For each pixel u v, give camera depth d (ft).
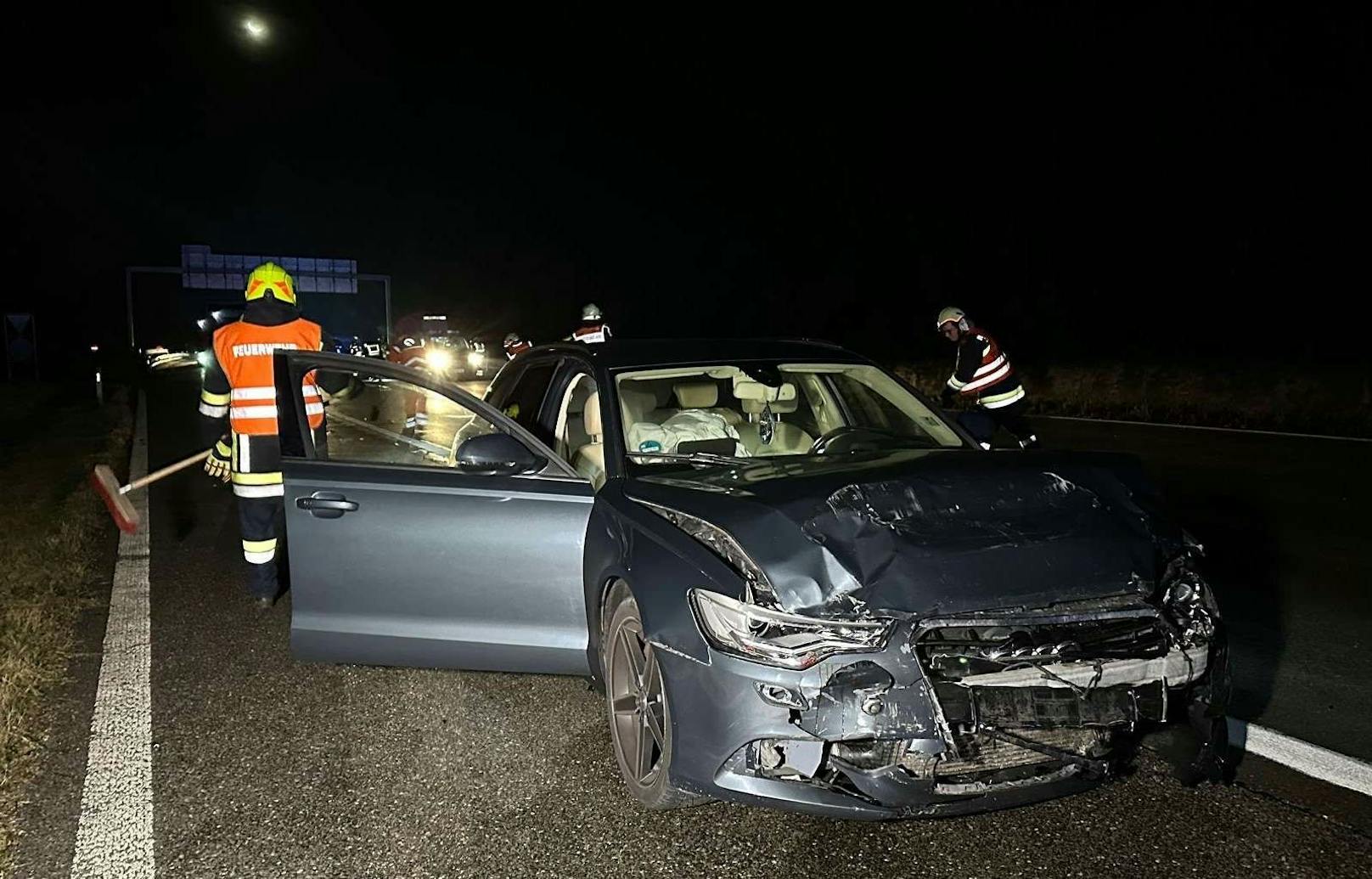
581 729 13.82
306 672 16.19
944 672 9.45
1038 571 9.98
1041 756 10.16
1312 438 42.04
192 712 14.55
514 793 11.96
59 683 15.72
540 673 13.35
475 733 13.73
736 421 15.38
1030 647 9.53
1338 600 19.11
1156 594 10.24
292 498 13.69
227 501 32.01
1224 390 55.01
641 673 11.44
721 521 10.68
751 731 9.61
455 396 14.11
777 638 9.61
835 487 10.95
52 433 52.24
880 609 9.55
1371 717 13.85
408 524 13.38
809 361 15.79
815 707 9.39
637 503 12.05
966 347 26.66
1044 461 11.98
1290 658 16.10
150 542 25.90
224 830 11.17
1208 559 22.09
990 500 10.91
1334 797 11.55
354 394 17.98
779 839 10.81
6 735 13.20
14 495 31.96
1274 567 21.38
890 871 10.14
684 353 15.52
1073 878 9.98
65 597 20.18
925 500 10.76
